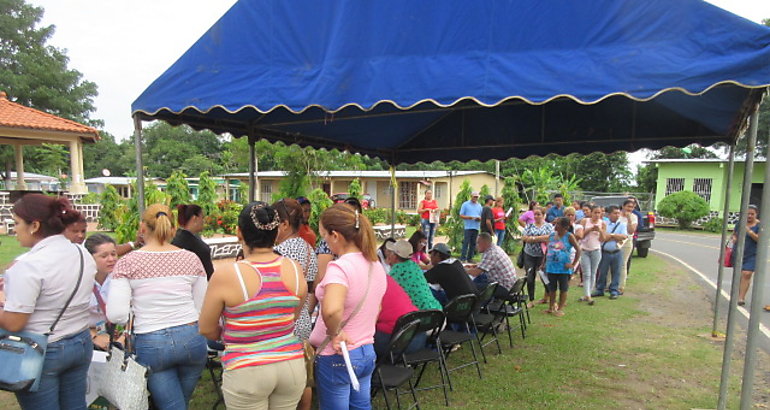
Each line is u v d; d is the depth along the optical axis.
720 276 5.85
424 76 3.42
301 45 3.85
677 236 21.61
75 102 38.53
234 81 3.97
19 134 15.83
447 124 7.72
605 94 2.97
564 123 6.92
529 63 3.23
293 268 2.34
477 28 3.42
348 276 2.43
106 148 67.75
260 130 6.20
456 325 5.03
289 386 2.24
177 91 4.13
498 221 12.05
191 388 2.79
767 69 2.67
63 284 2.35
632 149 6.64
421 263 6.48
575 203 11.53
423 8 3.54
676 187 27.94
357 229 2.50
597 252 7.64
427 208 14.45
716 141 5.97
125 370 2.57
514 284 5.29
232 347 2.17
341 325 2.47
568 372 4.70
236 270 2.15
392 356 3.44
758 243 2.88
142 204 4.34
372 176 28.91
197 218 3.77
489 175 32.62
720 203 26.47
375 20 3.64
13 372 2.23
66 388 2.52
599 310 7.21
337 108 3.59
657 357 5.13
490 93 3.23
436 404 3.99
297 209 3.44
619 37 3.08
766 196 2.83
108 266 3.42
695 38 2.88
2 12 37.09
